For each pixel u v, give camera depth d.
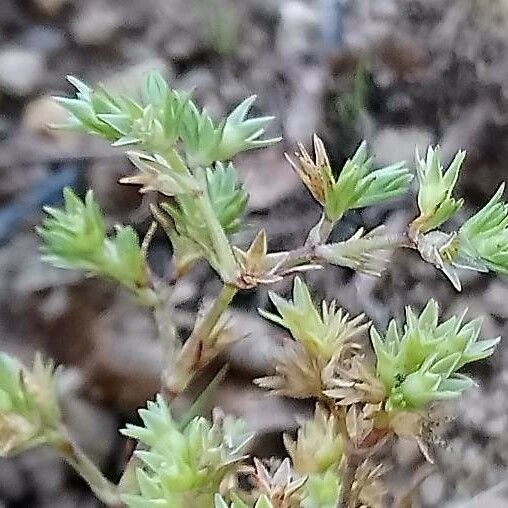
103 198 0.08
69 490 0.07
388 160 0.08
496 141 0.08
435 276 0.08
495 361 0.08
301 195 0.08
